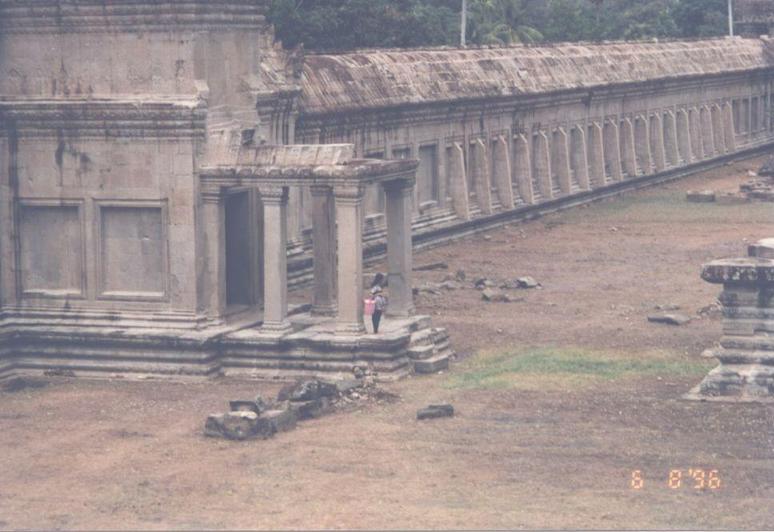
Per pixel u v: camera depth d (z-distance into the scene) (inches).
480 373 3981.3
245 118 4247.0
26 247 4136.3
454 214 6446.9
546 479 3031.5
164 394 3846.0
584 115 7642.7
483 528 2719.0
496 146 6811.0
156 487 3021.7
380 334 3991.1
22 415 3641.7
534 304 5012.3
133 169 4045.3
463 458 3184.1
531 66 7155.5
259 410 3486.7
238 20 4192.9
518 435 3351.4
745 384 3634.4
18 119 4092.0
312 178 3961.6
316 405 3577.8
